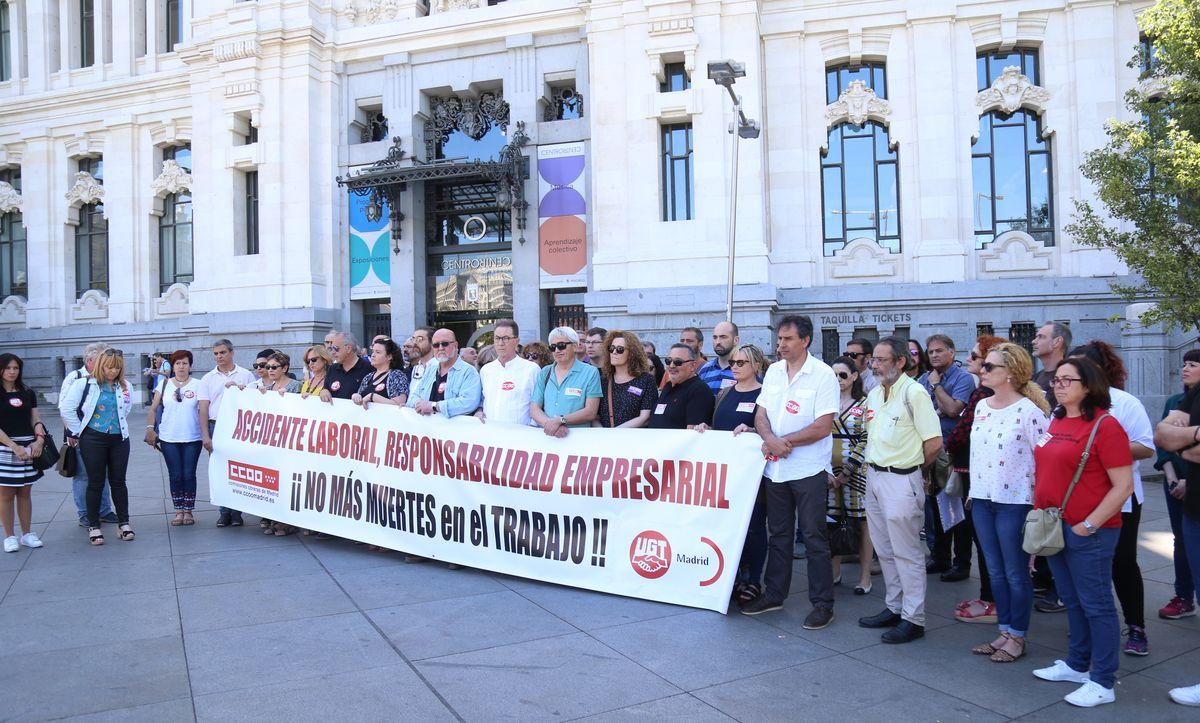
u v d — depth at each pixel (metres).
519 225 19.47
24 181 25.81
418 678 4.16
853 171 18.56
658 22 17.47
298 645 4.65
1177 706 3.89
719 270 17.14
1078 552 3.98
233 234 21.14
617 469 5.66
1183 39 10.52
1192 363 4.62
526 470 6.01
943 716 3.77
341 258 21.22
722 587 5.23
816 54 18.48
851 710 3.83
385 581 6.03
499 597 5.62
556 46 19.58
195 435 8.26
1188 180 9.84
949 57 17.70
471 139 20.86
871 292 17.73
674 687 4.07
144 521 8.46
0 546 7.27
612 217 18.00
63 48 25.64
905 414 4.89
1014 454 4.49
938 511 6.50
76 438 7.32
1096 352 5.00
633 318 17.53
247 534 7.75
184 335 23.42
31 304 25.67
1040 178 17.80
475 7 20.48
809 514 5.07
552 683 4.11
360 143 21.48
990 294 17.19
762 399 5.30
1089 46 17.09
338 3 21.31
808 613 5.33
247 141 21.75
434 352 6.81
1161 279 10.30
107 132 24.88
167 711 3.77
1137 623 4.62
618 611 5.31
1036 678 4.24
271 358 8.19
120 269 24.64
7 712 3.76
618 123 18.03
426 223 21.14
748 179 17.11
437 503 6.43
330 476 7.14
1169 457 5.24
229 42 20.84
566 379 6.16
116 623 5.04
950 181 17.62
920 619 4.80
